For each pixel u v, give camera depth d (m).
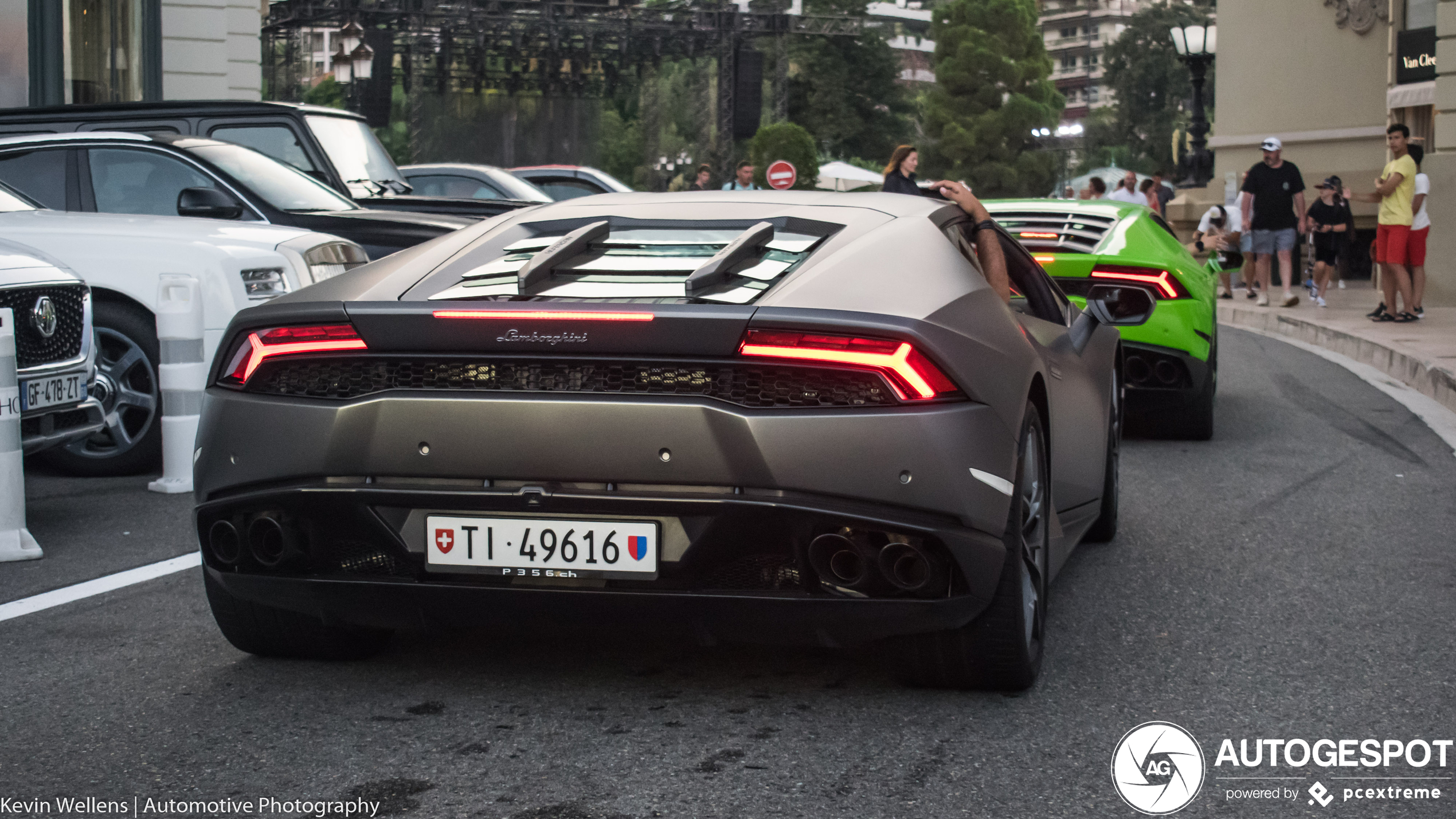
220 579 3.32
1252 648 3.77
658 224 3.66
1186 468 6.91
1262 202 16.20
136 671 3.55
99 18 16.45
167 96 18.05
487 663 3.60
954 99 78.44
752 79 48.19
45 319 5.35
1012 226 7.77
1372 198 13.58
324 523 3.10
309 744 3.01
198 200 7.80
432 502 3.00
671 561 2.94
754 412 2.88
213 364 3.29
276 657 3.65
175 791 2.74
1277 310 15.69
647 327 2.91
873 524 2.87
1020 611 3.18
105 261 6.46
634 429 2.89
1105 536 5.21
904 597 2.97
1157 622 4.05
